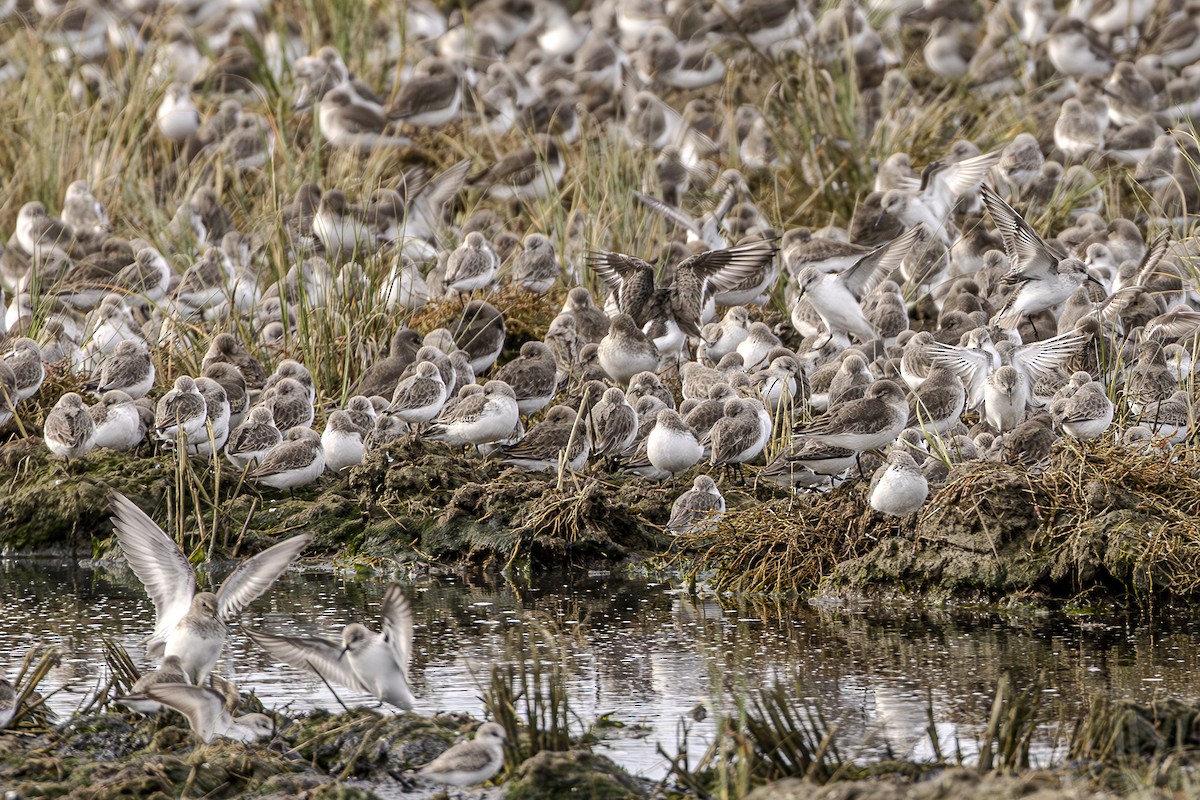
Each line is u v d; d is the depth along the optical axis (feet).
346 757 39.19
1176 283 75.25
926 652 47.75
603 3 140.05
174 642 40.01
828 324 71.05
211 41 122.21
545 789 36.60
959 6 121.70
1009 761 37.06
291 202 91.50
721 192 93.61
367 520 61.26
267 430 62.44
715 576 57.82
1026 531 53.57
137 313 78.18
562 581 57.67
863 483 56.80
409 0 129.80
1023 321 73.41
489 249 78.95
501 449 63.41
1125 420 62.80
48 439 62.23
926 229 81.10
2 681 40.63
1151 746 37.50
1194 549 51.67
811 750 37.60
